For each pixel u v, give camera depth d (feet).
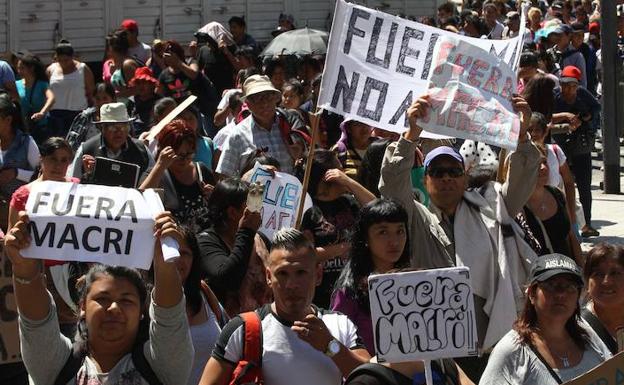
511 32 74.08
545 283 21.24
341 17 29.19
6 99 39.14
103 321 18.98
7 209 35.40
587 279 23.77
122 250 18.80
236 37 74.08
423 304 19.75
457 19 78.74
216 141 44.47
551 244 29.37
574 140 50.26
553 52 70.79
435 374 20.35
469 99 27.09
